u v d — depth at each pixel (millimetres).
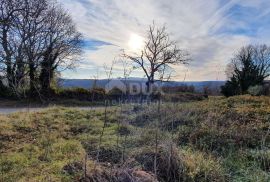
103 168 4293
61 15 21703
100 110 11336
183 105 9188
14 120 8492
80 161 4625
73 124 8586
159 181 4238
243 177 4484
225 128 6797
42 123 8461
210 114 8141
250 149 5773
